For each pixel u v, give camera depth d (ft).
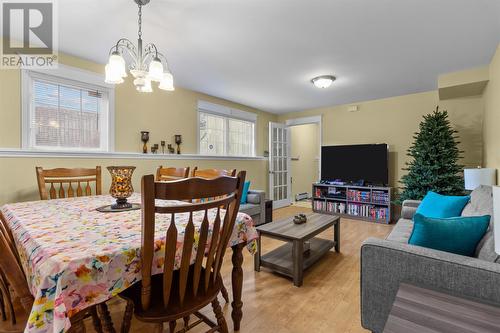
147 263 3.17
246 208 11.68
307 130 22.43
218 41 7.97
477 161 12.17
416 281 3.76
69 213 4.95
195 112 13.30
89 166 9.19
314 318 5.49
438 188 11.23
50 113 8.57
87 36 7.63
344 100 15.47
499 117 8.21
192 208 3.33
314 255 8.11
